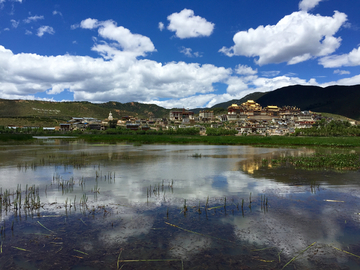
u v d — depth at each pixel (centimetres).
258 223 1106
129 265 782
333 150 5044
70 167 2575
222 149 5166
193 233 1006
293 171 2392
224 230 1035
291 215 1205
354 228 1057
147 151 4503
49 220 1127
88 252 859
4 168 2491
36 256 833
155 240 947
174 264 790
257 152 4475
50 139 8281
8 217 1161
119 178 2031
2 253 852
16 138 7312
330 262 805
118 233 1002
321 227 1068
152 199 1449
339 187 1742
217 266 779
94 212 1230
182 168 2553
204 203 1383
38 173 2230
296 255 847
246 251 872
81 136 9606
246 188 1712
